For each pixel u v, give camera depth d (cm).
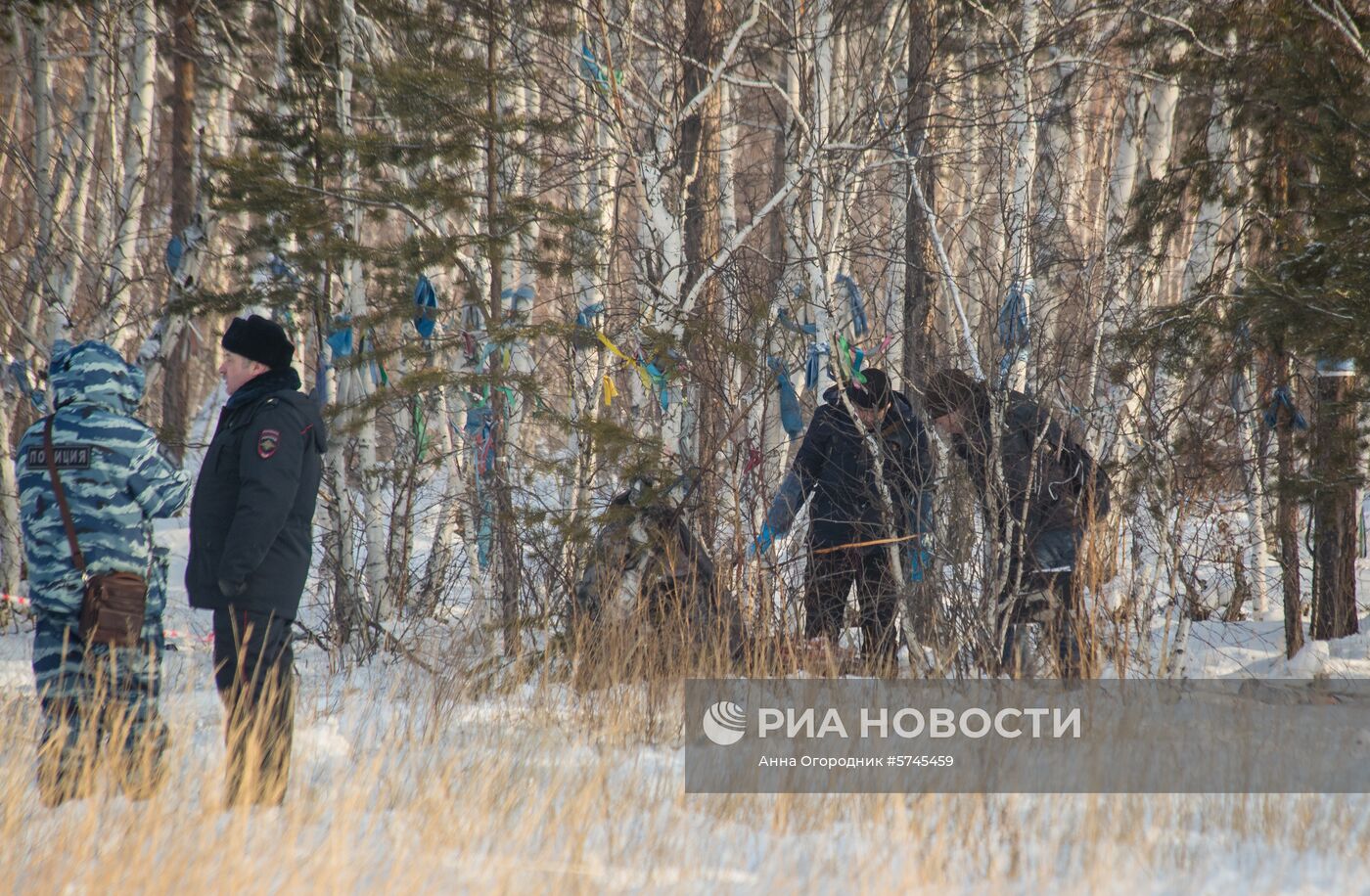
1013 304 2017
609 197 2858
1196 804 1341
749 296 2156
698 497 2056
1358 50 2080
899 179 2877
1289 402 2128
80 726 1249
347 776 1332
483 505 2167
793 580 2050
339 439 2378
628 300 2350
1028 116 2583
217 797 1194
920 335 2431
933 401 2003
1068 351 2034
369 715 1705
